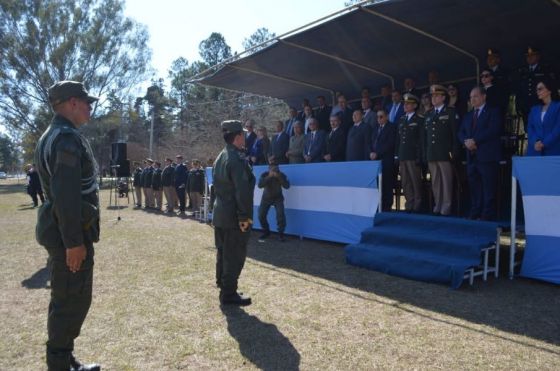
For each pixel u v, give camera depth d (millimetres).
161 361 3275
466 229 5582
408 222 6199
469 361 3201
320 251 7234
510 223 5402
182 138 34594
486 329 3785
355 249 6164
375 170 6848
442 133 6168
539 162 5027
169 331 3852
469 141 5785
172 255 7172
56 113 2881
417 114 6742
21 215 14312
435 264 5148
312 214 8086
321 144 8578
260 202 9172
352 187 7258
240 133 4617
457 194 6859
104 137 36812
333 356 3314
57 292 2781
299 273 5793
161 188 16109
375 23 6840
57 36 32281
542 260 5031
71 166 2646
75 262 2666
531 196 5117
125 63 34750
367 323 3971
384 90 8969
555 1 6027
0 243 8664
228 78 10375
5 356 3430
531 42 7727
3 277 5902
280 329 3859
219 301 4664
